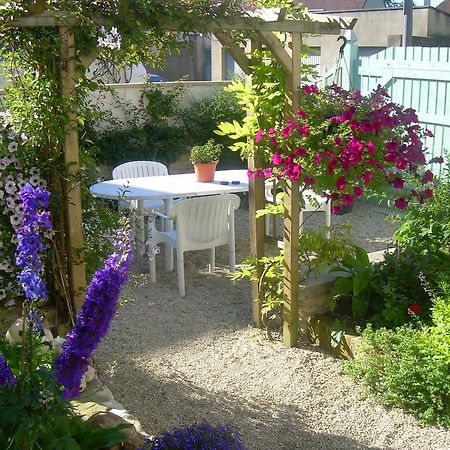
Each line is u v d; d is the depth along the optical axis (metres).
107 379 4.12
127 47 3.77
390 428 3.71
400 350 3.97
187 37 4.22
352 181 4.17
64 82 3.57
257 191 4.82
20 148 3.81
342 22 4.39
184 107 10.14
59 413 2.51
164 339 4.88
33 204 2.33
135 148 9.59
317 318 4.72
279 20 4.11
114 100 9.45
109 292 2.37
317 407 3.96
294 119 4.28
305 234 4.74
